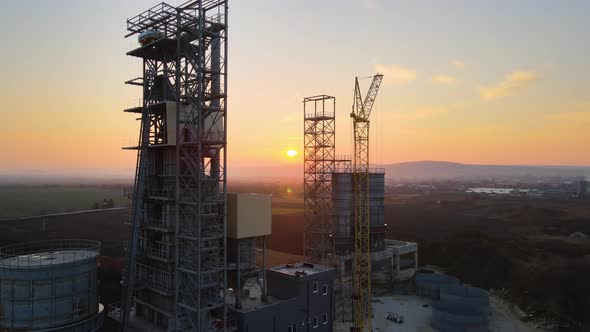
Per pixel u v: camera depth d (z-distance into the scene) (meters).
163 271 45.97
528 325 60.34
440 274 82.81
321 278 53.25
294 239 125.50
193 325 42.88
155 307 47.50
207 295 45.75
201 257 44.19
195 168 45.06
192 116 44.91
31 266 41.97
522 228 146.12
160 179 48.56
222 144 44.34
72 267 43.84
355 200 73.69
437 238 122.75
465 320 55.28
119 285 71.38
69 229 125.44
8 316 41.62
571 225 145.38
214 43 47.12
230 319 45.66
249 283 57.97
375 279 85.06
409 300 72.00
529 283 75.56
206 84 45.75
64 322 43.16
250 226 47.88
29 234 112.56
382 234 80.75
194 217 44.38
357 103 77.38
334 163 76.75
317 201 77.56
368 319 60.75
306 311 50.97
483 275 85.25
